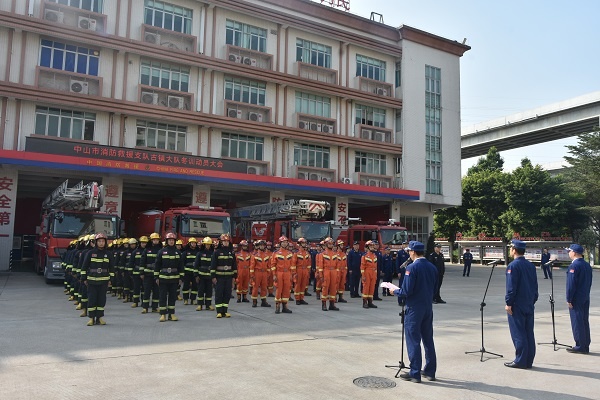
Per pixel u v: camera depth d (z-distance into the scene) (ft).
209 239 41.91
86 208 55.72
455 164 118.11
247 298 50.67
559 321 38.81
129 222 80.74
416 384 20.18
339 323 35.47
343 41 105.29
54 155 68.44
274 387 19.22
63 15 76.43
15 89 71.20
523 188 143.74
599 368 23.40
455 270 118.62
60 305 41.22
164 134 84.28
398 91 112.68
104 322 32.91
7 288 53.42
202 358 23.65
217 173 81.35
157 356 23.90
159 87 82.84
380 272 52.95
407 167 110.01
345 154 104.37
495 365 23.66
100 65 79.25
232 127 88.58
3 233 70.23
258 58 94.99
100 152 72.08
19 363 22.15
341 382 20.17
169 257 35.04
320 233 64.80
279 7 97.04
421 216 118.21
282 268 40.29
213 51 89.35
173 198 102.37
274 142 95.20
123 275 47.03
